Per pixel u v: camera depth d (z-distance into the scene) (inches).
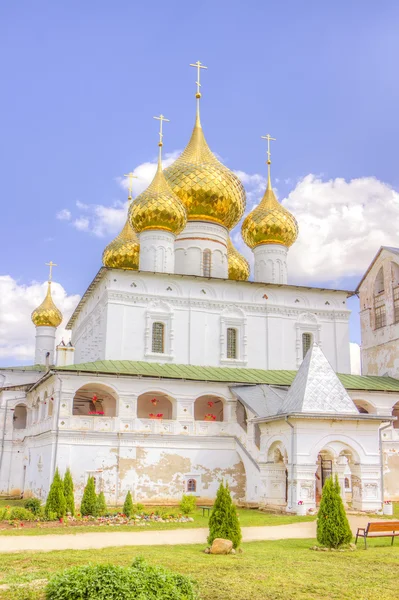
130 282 1565.0
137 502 1299.2
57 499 1031.0
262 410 1275.8
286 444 1138.7
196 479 1348.4
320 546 705.0
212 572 545.3
